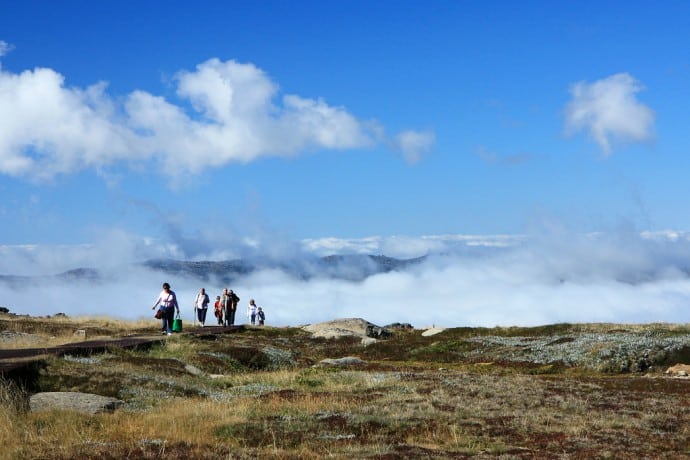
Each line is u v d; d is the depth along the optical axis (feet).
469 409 73.56
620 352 127.24
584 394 82.99
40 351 100.07
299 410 73.67
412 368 119.55
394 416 69.87
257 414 72.13
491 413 72.13
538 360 132.16
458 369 128.36
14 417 67.21
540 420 68.85
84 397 76.74
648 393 85.35
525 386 87.81
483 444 61.00
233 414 72.23
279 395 83.15
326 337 171.53
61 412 70.85
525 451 58.23
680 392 89.35
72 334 145.59
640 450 58.95
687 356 124.16
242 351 130.31
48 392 77.92
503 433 64.39
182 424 67.26
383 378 95.50
